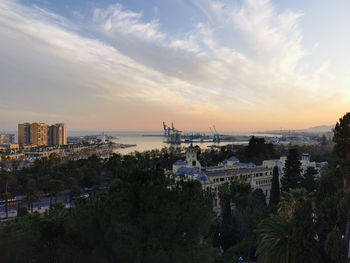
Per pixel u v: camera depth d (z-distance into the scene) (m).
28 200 93.94
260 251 39.62
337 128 37.41
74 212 27.08
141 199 24.62
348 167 35.91
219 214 82.38
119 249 22.61
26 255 25.17
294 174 102.50
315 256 33.75
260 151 177.12
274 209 66.62
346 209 34.16
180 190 26.58
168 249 23.72
